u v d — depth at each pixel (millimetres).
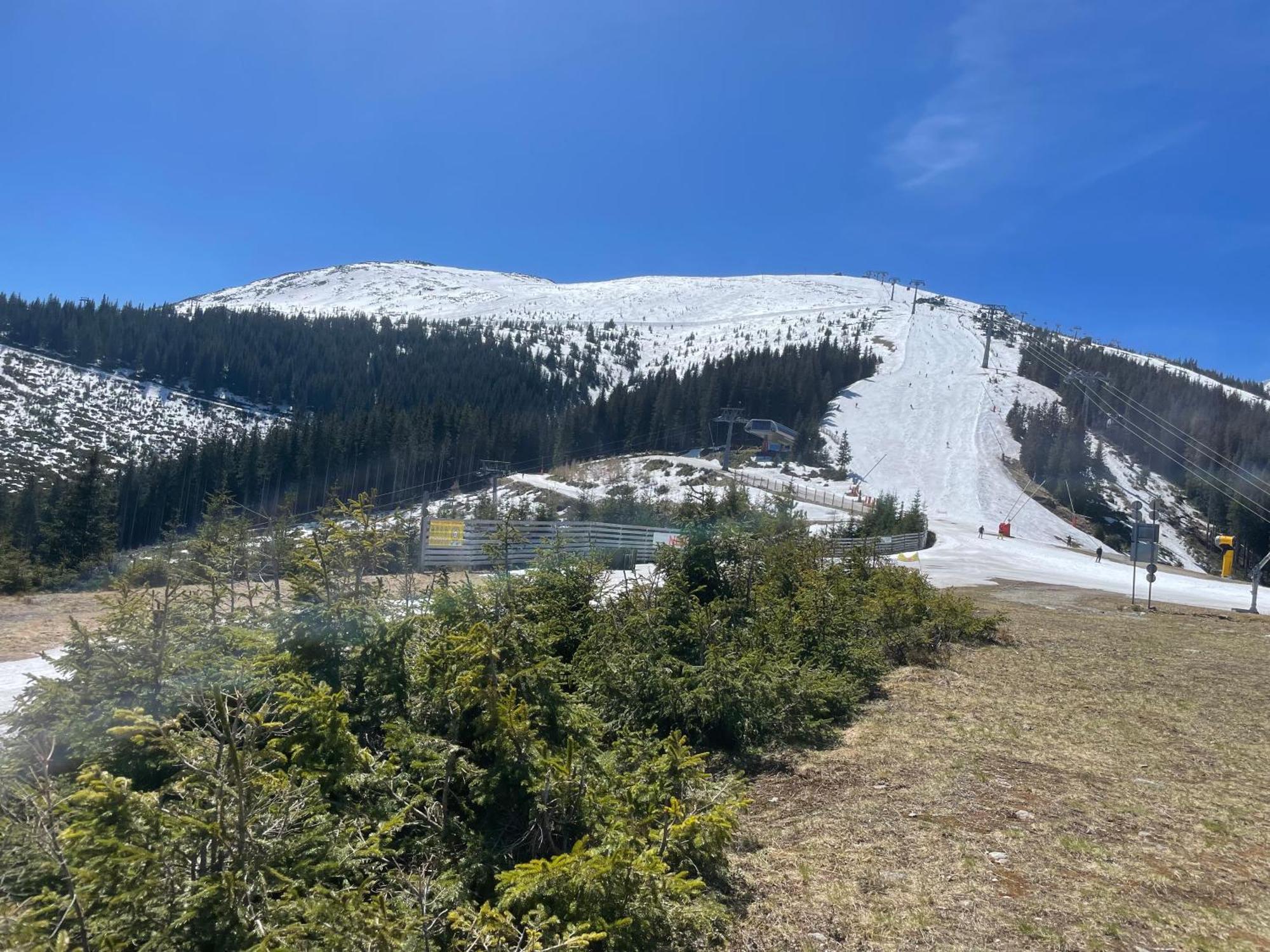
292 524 8734
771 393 98875
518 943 2676
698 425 96188
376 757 3822
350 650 4609
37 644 8648
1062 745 6230
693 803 4082
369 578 5836
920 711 7285
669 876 3277
